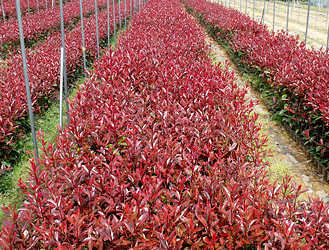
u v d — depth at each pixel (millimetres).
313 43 14172
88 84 4648
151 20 13086
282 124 6199
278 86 5984
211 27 14797
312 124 5047
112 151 3162
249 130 3656
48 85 6492
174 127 3498
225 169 2785
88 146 3236
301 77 5484
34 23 13250
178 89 4668
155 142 3018
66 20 16438
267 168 4770
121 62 5844
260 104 7215
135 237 2133
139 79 5008
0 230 3492
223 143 3393
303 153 5297
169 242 1966
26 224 2248
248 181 2668
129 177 2604
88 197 2398
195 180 2633
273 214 2340
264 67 7020
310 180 4594
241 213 2115
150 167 2781
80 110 3980
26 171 4758
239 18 12641
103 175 2617
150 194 2309
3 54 11211
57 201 2258
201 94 4363
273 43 8508
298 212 2361
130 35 9492
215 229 2266
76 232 2008
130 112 4043
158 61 6141
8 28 12180
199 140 3213
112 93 4492
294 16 25188
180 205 2238
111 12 18906
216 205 2369
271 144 5598
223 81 4969
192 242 2109
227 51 11781
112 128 3305
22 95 5594
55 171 2893
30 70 6680
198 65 6062
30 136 5645
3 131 4539
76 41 9852
